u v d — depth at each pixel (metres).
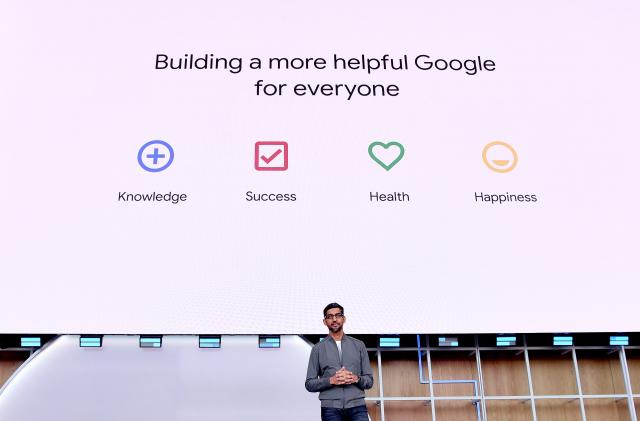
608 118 5.66
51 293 4.76
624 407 5.29
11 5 5.72
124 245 4.94
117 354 4.74
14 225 4.92
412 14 6.04
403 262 5.02
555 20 6.07
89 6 5.81
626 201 5.34
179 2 5.93
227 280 4.89
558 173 5.41
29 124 5.27
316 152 5.37
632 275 5.09
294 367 4.80
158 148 5.29
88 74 5.52
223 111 5.48
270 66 5.71
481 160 5.41
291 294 4.89
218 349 4.82
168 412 4.61
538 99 5.70
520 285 5.00
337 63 5.77
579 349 5.44
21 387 4.55
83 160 5.18
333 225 5.11
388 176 5.30
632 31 6.07
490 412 5.23
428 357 5.17
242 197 5.16
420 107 5.61
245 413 4.65
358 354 4.07
